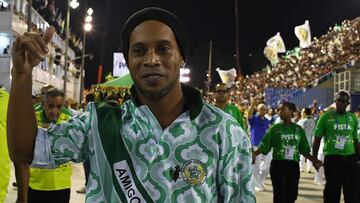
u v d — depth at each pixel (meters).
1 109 3.71
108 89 13.89
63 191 5.50
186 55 1.96
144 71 1.84
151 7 1.92
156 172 1.78
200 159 1.81
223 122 1.87
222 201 1.87
